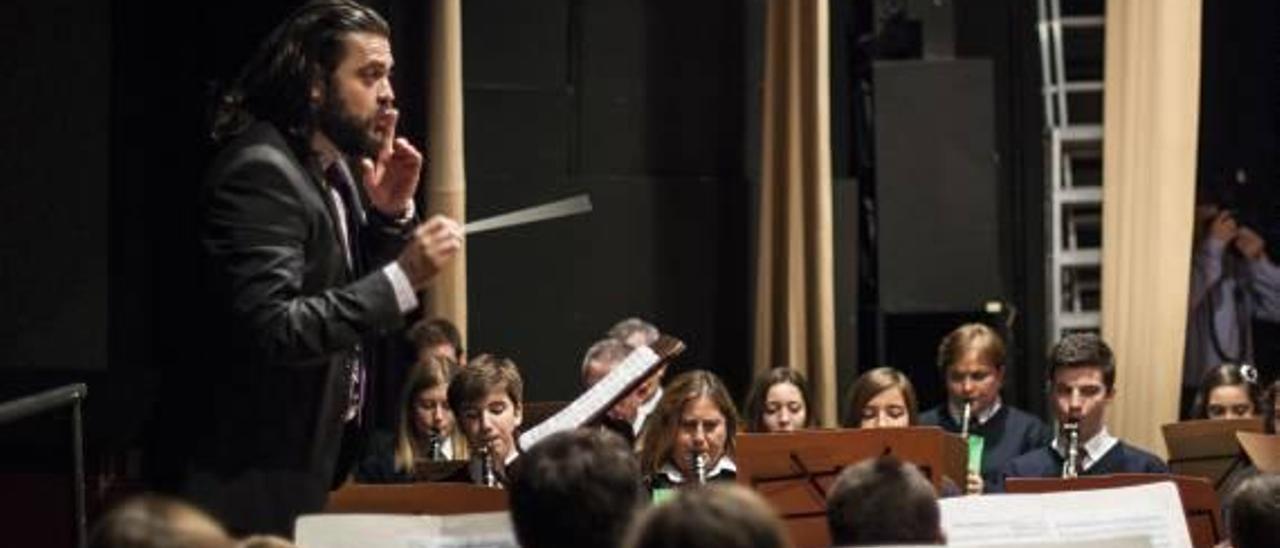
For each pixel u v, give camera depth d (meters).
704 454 13.04
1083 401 14.47
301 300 7.88
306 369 8.16
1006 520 10.05
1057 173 19.28
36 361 15.79
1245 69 20.20
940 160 17.88
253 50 16.77
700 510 5.16
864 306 18.67
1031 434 15.41
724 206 18.19
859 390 14.51
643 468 13.11
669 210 18.09
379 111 8.36
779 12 17.53
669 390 13.17
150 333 16.55
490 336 17.66
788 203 17.53
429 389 14.81
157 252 16.61
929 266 17.84
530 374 17.75
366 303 7.91
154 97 16.64
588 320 17.88
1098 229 19.91
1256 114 20.22
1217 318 19.17
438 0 16.62
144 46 16.59
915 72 17.88
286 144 8.19
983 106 17.89
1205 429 14.17
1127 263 18.03
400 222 8.59
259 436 8.13
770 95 17.59
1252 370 16.17
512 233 17.70
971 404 15.34
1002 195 19.67
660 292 18.06
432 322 16.02
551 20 17.83
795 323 17.53
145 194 16.58
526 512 6.64
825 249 17.42
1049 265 19.52
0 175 15.81
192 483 8.11
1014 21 19.64
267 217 7.96
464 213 17.12
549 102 17.84
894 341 18.38
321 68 8.27
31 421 14.31
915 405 14.56
